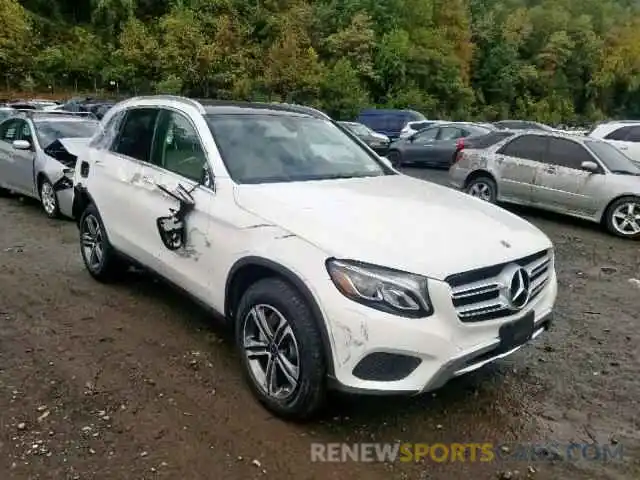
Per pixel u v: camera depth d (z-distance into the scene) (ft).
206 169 12.73
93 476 9.00
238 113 14.26
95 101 88.28
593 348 14.49
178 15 168.14
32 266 19.58
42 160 27.84
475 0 278.67
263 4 195.62
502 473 9.44
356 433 10.36
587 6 308.19
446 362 9.40
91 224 17.54
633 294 19.30
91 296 16.70
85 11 197.57
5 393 11.29
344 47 187.52
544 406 11.55
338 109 157.17
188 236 12.71
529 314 10.60
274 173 12.89
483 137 36.17
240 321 11.23
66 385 11.66
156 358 12.94
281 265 10.16
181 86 145.69
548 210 32.04
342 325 9.33
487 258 9.96
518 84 243.81
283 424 10.52
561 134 32.42
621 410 11.50
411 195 12.51
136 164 15.08
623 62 269.64
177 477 9.04
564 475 9.48
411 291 9.24
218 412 10.84
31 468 9.14
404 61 191.62
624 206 28.58
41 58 149.28
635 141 44.78
